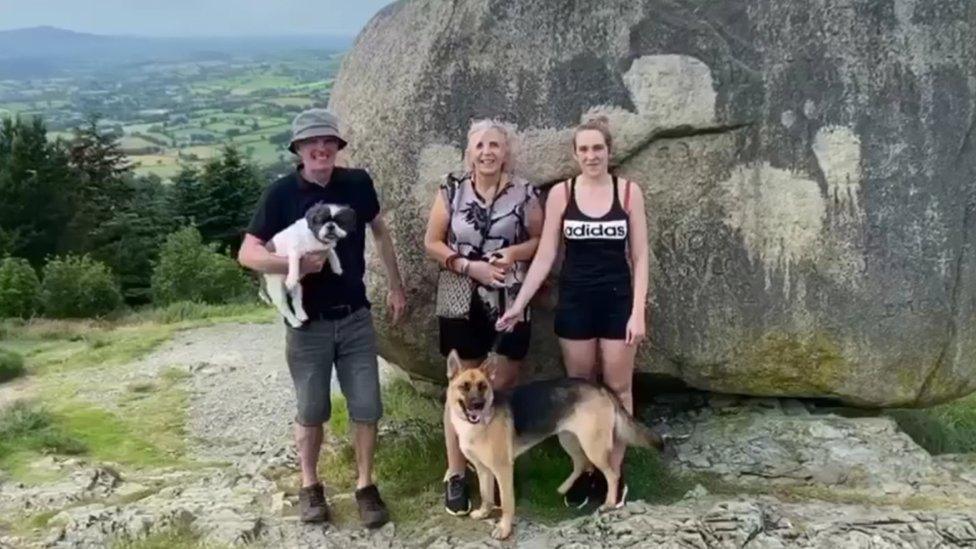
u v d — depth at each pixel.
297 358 4.16
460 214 4.14
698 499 4.34
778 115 4.62
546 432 4.09
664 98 4.66
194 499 4.66
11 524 4.47
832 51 4.60
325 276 4.05
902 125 4.59
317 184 4.02
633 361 4.54
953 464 4.77
